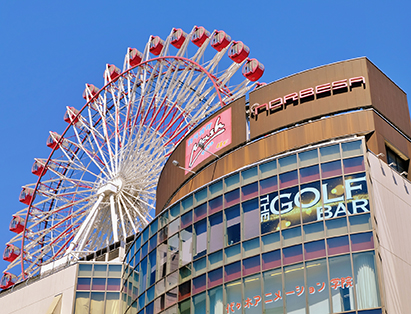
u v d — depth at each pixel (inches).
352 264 1284.4
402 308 1258.6
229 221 1517.0
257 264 1402.6
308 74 1674.5
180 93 2817.4
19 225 3164.4
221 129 1800.0
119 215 2893.7
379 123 1558.8
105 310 1980.8
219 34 2933.1
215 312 1422.2
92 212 2746.1
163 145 2787.9
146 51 3068.4
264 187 1492.4
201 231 1571.1
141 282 1734.7
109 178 2859.3
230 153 1716.3
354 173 1393.9
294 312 1294.3
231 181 1566.2
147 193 2864.2
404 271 1325.0
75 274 2047.2
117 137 2935.5
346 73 1630.2
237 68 2928.2
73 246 2605.8
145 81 2957.7
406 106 1717.5
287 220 1411.2
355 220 1333.7
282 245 1385.3
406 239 1384.1
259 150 1648.6
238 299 1392.7
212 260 1498.5
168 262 1635.1
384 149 1530.5
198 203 1621.6
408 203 1459.2
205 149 1824.6
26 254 2861.7
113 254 2219.5
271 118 1684.3
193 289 1505.9
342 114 1573.6
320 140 1562.5
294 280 1328.7
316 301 1280.8
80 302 1995.6
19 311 2102.6
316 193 1406.3
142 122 2810.0
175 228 1659.7
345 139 1445.6
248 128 1743.4
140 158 2817.4
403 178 1493.6
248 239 1449.3
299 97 1651.1
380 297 1224.2
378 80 1646.2
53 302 2006.6
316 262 1322.6
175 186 1902.1
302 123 1625.2
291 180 1457.9
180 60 2876.5
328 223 1354.6
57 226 2842.0
